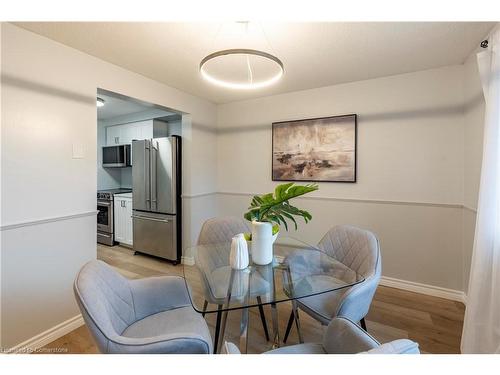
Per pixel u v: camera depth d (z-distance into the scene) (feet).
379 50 7.08
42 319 6.06
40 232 6.03
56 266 6.33
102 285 4.09
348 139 9.60
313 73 8.70
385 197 9.11
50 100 6.23
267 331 6.31
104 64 7.55
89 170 7.06
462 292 8.00
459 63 7.89
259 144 11.64
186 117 11.17
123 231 13.74
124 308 4.43
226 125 12.51
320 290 4.57
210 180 12.36
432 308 7.61
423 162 8.50
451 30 6.06
